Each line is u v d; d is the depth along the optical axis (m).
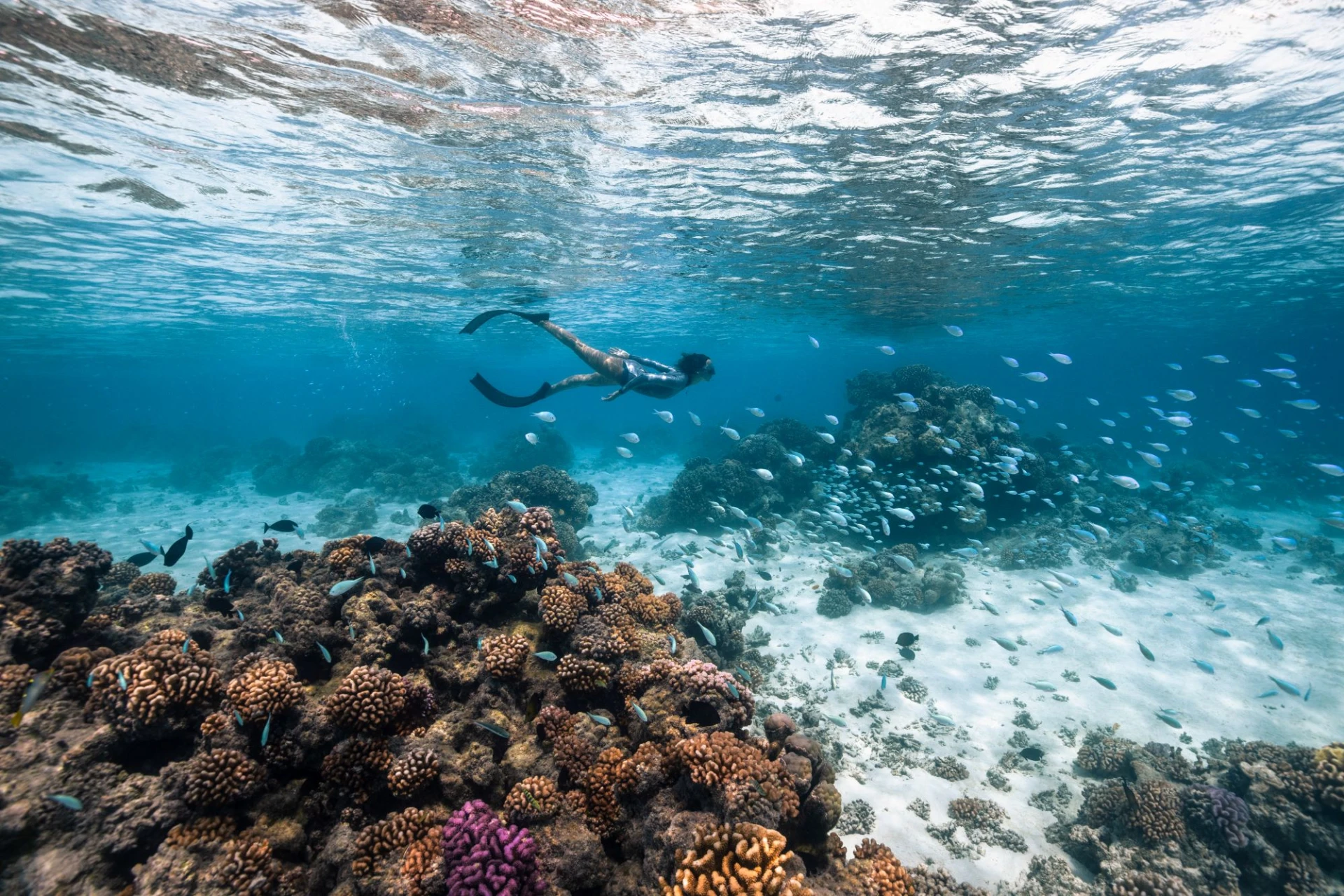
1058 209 13.77
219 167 10.68
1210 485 31.39
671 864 4.28
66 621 5.88
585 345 8.97
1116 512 22.17
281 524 9.19
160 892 3.98
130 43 6.90
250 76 7.67
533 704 6.26
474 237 15.32
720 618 11.06
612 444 49.34
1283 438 52.34
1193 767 8.17
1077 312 31.73
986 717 10.34
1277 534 22.77
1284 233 17.00
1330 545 19.23
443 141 9.73
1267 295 28.75
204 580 8.05
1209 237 16.98
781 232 15.16
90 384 91.19
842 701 10.77
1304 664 11.74
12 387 96.06
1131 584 16.06
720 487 21.11
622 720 6.20
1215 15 7.01
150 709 4.77
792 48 7.28
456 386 146.25
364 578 6.94
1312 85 8.66
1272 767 7.48
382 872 4.36
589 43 7.07
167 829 4.39
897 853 7.35
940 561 17.98
